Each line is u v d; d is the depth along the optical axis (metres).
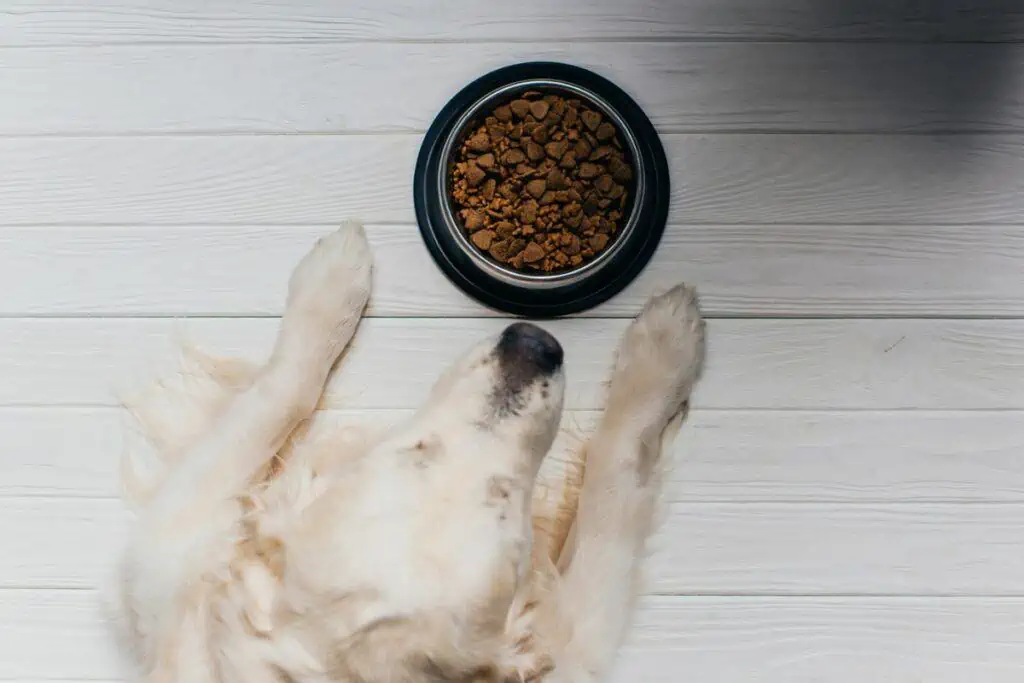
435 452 0.87
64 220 1.24
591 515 1.07
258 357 1.22
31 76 1.26
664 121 1.23
